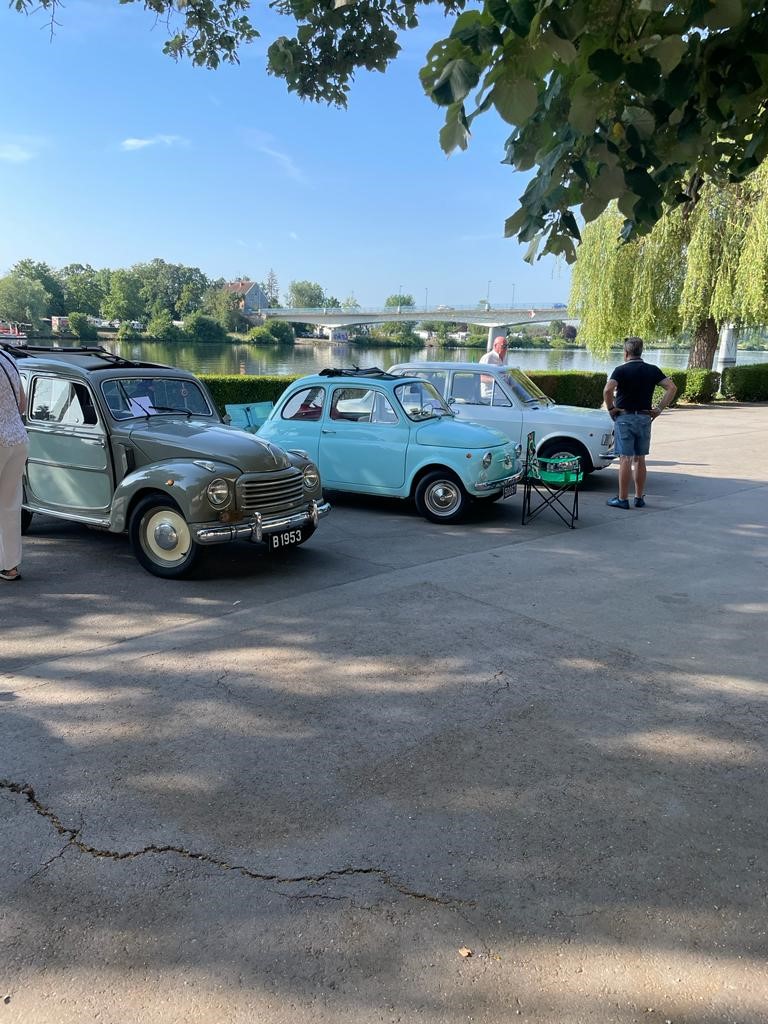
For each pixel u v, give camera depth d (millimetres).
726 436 16547
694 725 3873
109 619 5199
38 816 2990
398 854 2805
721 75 1899
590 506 9484
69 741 3566
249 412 10320
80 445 6547
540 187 1988
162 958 2293
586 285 23047
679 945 2396
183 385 7348
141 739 3598
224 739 3611
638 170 1838
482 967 2287
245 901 2541
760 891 2660
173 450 6215
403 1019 2102
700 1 1658
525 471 8398
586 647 4863
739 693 4258
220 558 6797
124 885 2607
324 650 4711
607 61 1647
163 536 6102
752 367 24844
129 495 6164
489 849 2848
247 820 2988
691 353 24844
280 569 6469
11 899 2531
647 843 2910
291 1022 2084
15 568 5996
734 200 20500
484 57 1706
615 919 2502
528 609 5559
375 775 3336
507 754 3541
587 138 1871
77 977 2219
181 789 3193
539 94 1975
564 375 19531
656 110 1862
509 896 2598
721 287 20828
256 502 6121
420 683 4266
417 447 8430
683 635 5121
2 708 3875
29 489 6992
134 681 4227
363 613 5387
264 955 2312
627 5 1653
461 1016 2117
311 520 6602
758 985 2252
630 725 3854
